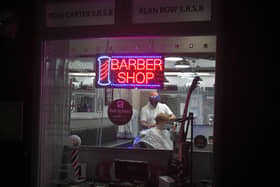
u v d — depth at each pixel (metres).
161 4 3.18
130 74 3.98
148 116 4.82
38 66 3.40
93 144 4.75
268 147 2.82
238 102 2.87
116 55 4.02
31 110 3.38
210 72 4.70
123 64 4.00
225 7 2.92
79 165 4.38
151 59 3.94
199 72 4.72
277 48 2.83
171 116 4.76
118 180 4.07
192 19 3.11
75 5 3.37
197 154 4.22
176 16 3.14
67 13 3.39
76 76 4.77
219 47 2.92
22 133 3.39
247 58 2.87
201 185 3.95
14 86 3.43
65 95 3.93
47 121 3.55
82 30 3.34
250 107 2.85
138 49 4.68
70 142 4.07
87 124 4.78
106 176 4.45
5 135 3.40
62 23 3.40
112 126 4.81
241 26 2.89
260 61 2.86
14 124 3.39
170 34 3.15
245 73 2.87
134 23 3.22
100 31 3.30
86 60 4.78
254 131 2.84
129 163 4.08
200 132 4.47
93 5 3.33
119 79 4.02
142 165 4.04
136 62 3.97
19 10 3.44
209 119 4.56
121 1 3.24
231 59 2.89
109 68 4.05
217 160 2.87
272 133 2.82
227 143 2.86
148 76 3.94
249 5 2.88
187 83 4.79
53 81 3.68
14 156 3.38
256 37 2.87
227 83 2.89
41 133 3.43
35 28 3.42
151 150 4.40
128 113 4.30
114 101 4.34
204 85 4.70
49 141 3.58
